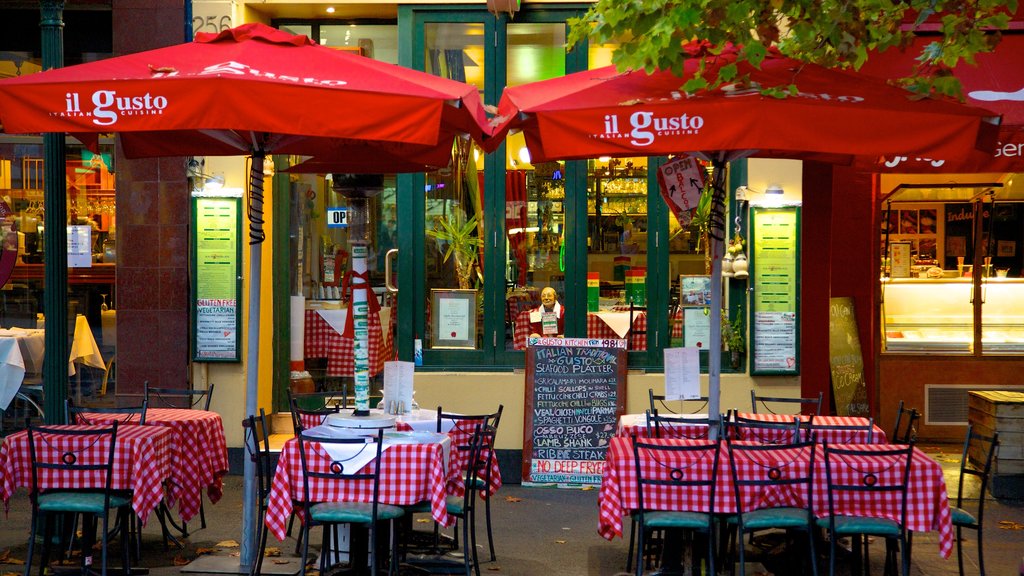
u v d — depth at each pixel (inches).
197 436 296.7
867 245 442.0
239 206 384.8
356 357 272.1
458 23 391.9
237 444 390.0
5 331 411.2
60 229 291.6
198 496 295.9
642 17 237.8
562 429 379.9
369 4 389.4
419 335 396.2
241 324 385.4
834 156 310.3
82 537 268.2
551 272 396.2
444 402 388.8
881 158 311.6
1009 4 255.6
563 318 395.5
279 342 411.2
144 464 257.8
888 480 244.2
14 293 415.5
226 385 389.4
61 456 259.4
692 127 226.8
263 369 398.0
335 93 224.1
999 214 483.8
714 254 276.1
